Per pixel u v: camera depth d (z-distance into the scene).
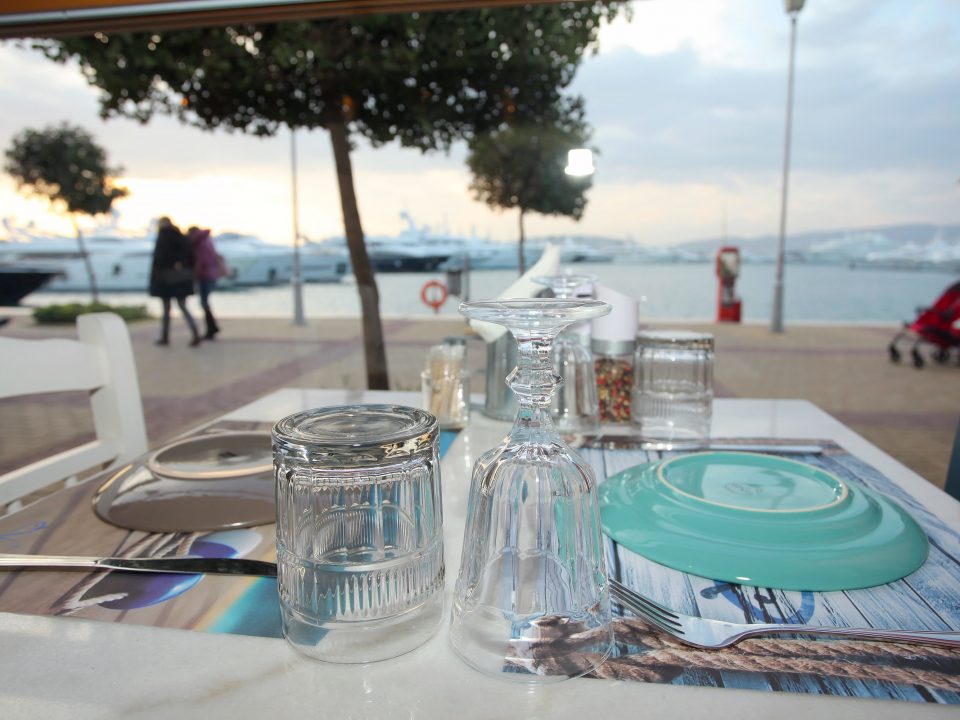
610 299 1.05
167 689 0.39
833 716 0.36
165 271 7.86
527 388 0.45
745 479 0.70
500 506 0.45
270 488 0.70
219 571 0.54
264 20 1.84
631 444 0.92
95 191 12.62
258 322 10.48
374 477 0.41
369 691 0.39
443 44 4.22
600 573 0.44
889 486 0.74
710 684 0.39
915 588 0.50
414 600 0.43
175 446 0.85
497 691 0.39
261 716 0.37
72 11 1.82
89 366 1.05
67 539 0.61
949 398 5.28
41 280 17.70
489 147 5.96
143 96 4.47
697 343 0.97
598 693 0.39
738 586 0.51
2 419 4.91
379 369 4.80
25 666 0.42
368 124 4.87
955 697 0.38
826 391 5.49
